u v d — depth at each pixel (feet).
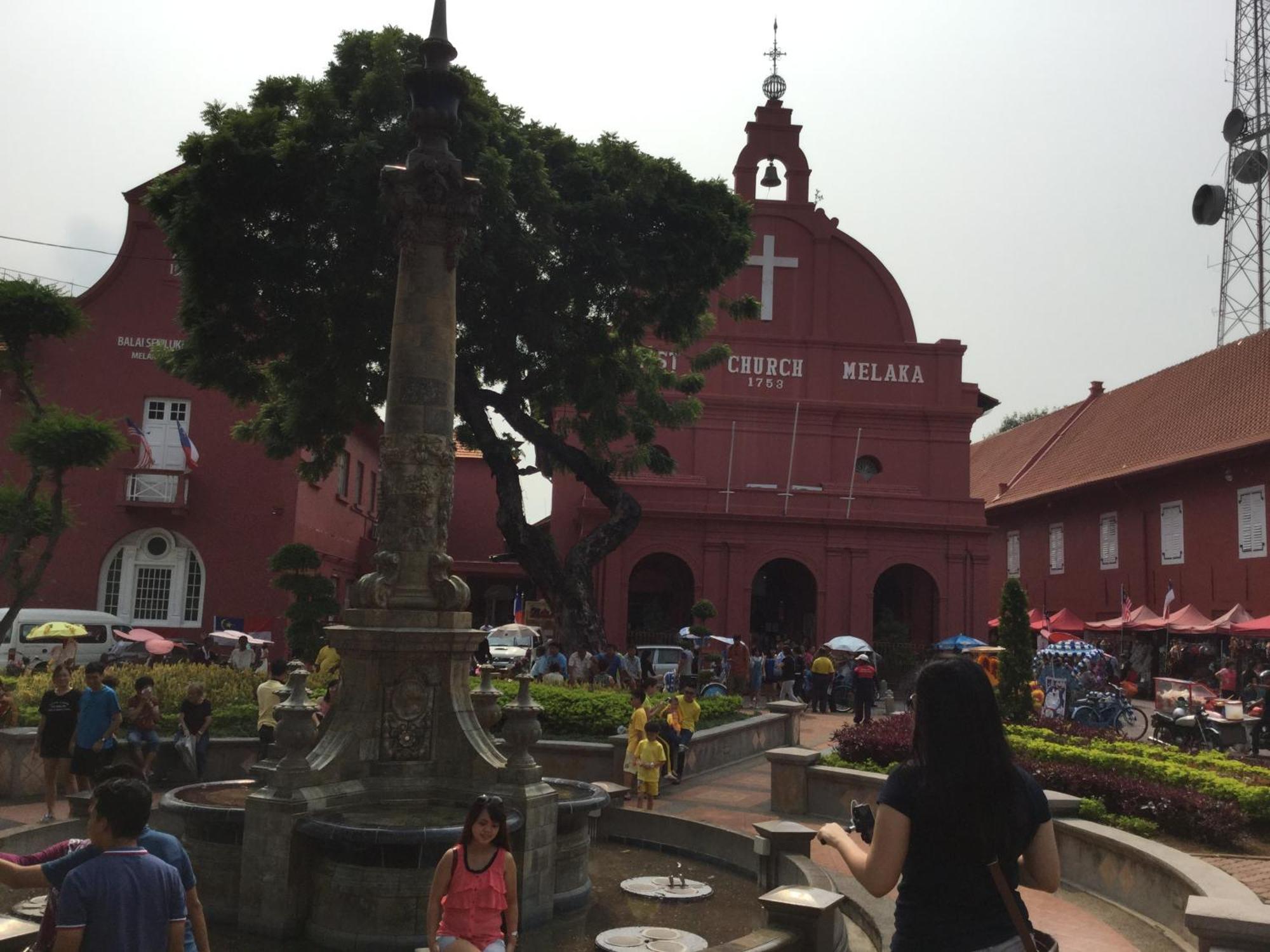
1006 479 157.07
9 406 94.68
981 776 10.03
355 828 24.88
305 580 78.74
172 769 48.39
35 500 63.36
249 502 96.63
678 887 30.37
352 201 61.87
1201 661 99.09
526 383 76.38
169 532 95.55
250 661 79.00
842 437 124.47
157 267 98.37
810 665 98.48
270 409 79.20
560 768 51.08
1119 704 68.28
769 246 129.80
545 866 27.63
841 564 113.60
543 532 79.71
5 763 44.75
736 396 123.65
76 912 13.11
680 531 112.47
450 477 32.04
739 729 60.90
